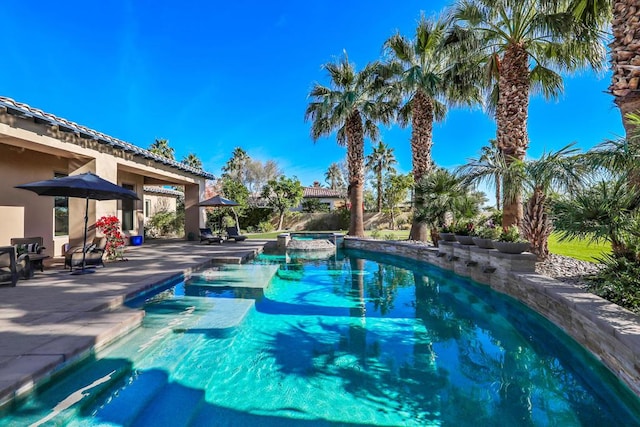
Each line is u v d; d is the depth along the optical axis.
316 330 5.10
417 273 10.02
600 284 4.53
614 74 5.37
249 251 12.20
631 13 5.09
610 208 4.45
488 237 7.76
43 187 6.57
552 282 5.27
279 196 27.53
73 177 6.98
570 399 3.21
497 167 7.77
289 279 9.04
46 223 10.41
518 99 8.45
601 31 7.48
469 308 6.29
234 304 5.87
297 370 3.80
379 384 3.51
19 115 6.85
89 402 2.91
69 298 5.15
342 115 16.30
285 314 5.88
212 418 2.89
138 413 2.89
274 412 3.00
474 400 3.19
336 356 4.18
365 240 15.65
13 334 3.58
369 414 2.97
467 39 8.92
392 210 28.89
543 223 7.46
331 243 16.66
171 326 4.70
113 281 6.48
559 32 7.56
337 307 6.34
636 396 2.80
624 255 4.59
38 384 2.81
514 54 8.47
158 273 7.43
